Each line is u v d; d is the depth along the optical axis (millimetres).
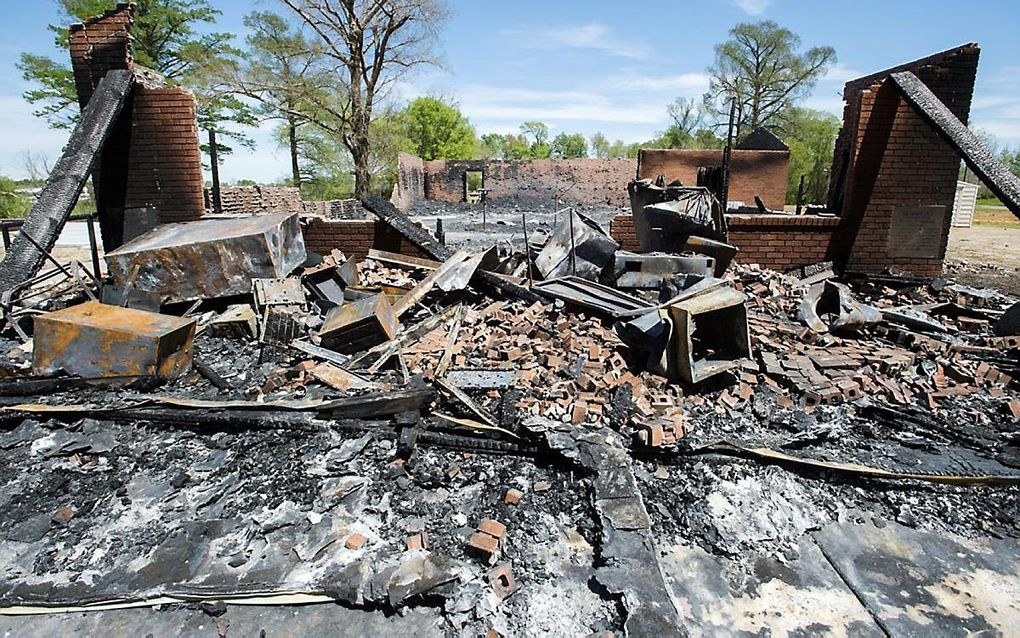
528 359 5457
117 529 3578
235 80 21844
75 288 7664
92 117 7801
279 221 7387
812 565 3367
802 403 4926
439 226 10508
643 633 2770
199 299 6918
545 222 23500
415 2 22703
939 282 8609
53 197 7242
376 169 28391
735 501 3842
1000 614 3020
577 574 3236
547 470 4098
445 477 3984
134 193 8781
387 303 6555
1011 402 4828
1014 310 6598
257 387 5133
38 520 3650
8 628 2926
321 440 4395
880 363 5508
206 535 3502
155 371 5137
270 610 3021
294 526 3570
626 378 5039
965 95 8586
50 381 4988
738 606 3086
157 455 4320
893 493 3943
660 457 4207
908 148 8602
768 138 27688
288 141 31641
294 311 6734
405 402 4574
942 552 3461
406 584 3061
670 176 26156
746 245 9102
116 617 2986
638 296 7285
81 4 22750
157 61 24797
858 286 8688
